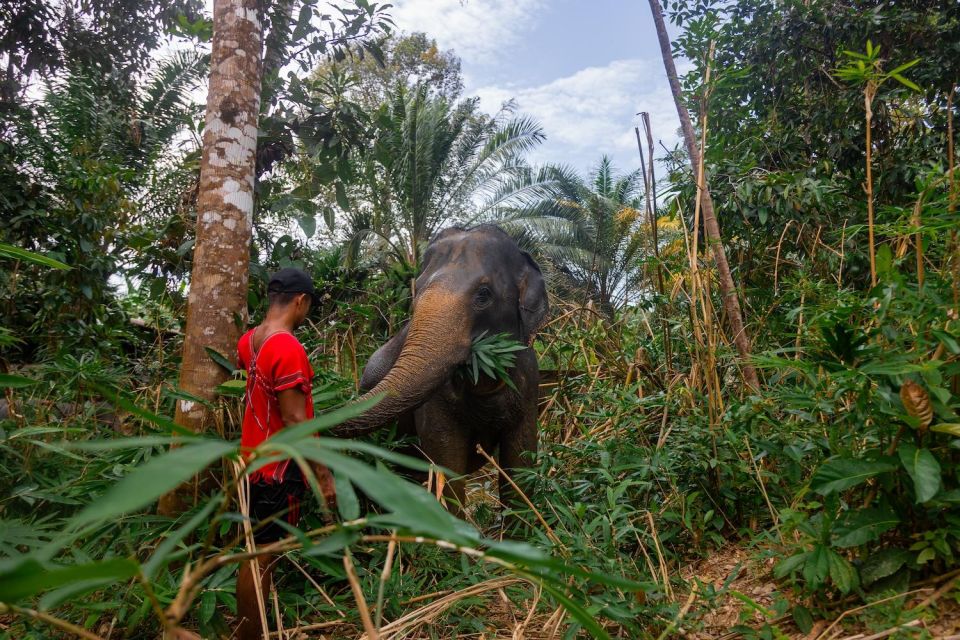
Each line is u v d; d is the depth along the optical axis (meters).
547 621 2.61
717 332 4.54
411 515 0.63
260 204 6.76
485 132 16.62
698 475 3.72
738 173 5.56
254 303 4.34
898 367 2.36
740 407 3.70
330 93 6.96
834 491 2.46
